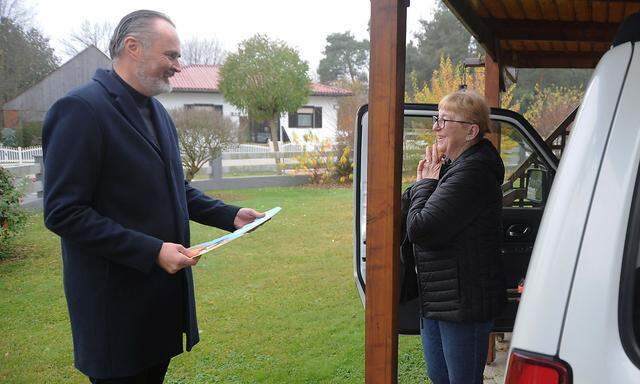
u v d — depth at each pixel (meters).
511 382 1.20
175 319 2.17
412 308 3.01
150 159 2.07
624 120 1.20
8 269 6.28
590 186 1.19
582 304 1.15
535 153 3.34
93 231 1.89
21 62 31.36
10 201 6.75
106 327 2.01
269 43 19.97
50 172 1.91
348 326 4.43
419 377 3.51
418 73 25.47
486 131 2.21
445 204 2.02
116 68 2.11
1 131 27.19
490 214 2.10
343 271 6.09
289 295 5.27
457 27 26.67
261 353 3.93
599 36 4.00
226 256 6.77
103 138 1.96
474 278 2.07
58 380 3.58
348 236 7.88
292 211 10.04
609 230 1.15
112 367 2.02
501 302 2.12
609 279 1.14
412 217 2.10
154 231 2.07
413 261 2.41
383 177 1.85
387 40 1.81
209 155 12.88
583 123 1.25
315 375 3.56
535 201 3.38
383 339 1.90
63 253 2.08
